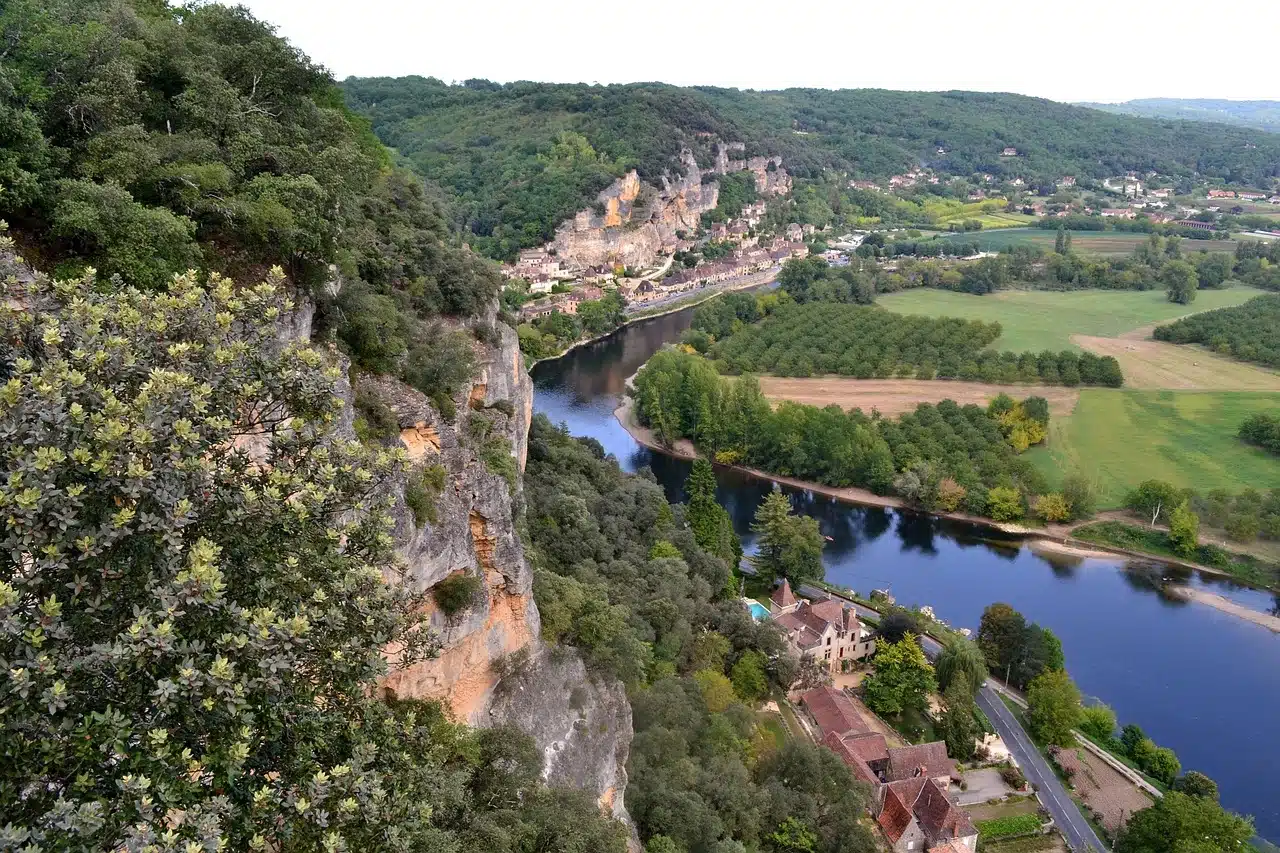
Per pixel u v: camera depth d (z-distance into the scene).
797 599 95.81
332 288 42.66
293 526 19.73
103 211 31.17
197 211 36.03
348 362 39.44
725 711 65.00
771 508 99.19
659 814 48.53
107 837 14.68
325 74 50.62
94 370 18.27
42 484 15.50
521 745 36.62
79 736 14.81
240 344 20.78
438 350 49.47
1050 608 99.81
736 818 52.88
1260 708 81.50
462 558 35.97
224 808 16.03
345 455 22.23
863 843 54.53
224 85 42.12
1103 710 77.31
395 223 64.81
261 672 16.92
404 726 23.55
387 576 30.81
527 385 79.56
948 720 71.56
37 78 35.12
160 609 16.34
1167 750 72.12
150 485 16.83
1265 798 69.62
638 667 54.59
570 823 35.12
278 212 36.56
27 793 15.40
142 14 51.41
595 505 86.44
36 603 15.45
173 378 18.34
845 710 71.31
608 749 46.22
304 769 18.56
